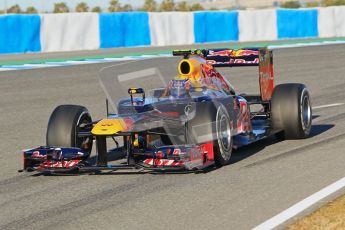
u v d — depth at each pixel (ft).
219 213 67.77
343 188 75.77
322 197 72.18
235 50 107.96
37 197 78.33
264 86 110.11
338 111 140.87
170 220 66.13
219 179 82.79
